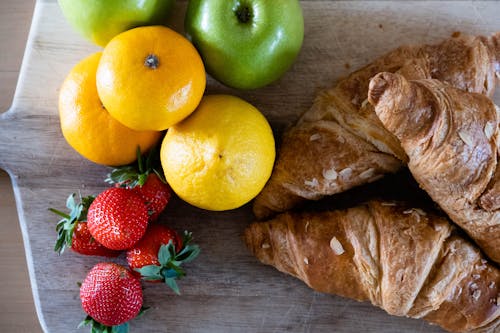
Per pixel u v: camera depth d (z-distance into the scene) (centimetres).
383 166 45
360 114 45
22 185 48
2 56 51
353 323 49
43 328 49
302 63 49
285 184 46
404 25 49
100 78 41
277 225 46
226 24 42
